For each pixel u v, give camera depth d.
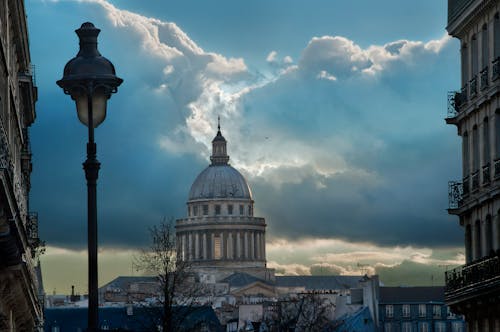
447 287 119.56
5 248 75.81
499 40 107.94
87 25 66.25
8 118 91.06
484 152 112.19
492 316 109.56
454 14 117.06
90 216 65.69
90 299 65.50
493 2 107.56
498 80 107.00
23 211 116.12
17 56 110.44
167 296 157.75
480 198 112.62
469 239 117.81
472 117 115.06
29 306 120.69
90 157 65.75
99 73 65.56
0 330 92.38
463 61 117.19
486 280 106.88
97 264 65.75
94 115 65.75
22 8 98.31
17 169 111.31
